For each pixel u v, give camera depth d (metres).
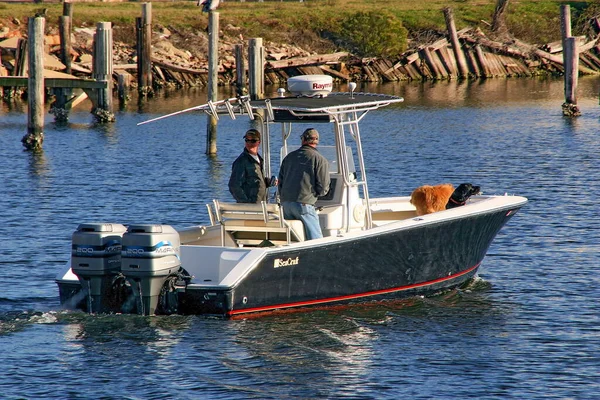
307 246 36.25
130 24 194.50
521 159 85.19
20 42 148.75
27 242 50.97
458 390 29.62
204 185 71.38
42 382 29.73
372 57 195.25
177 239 34.84
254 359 31.84
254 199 39.06
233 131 111.38
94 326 34.53
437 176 76.06
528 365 31.95
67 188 69.69
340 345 33.62
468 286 42.84
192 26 198.25
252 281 35.41
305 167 37.72
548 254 48.62
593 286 42.38
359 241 37.78
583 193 67.25
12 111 131.88
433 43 199.00
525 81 191.25
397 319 37.28
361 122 120.19
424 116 127.38
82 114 131.50
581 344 34.19
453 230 41.12
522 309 38.84
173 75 174.25
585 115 127.25
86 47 175.12
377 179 74.88
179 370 30.75
